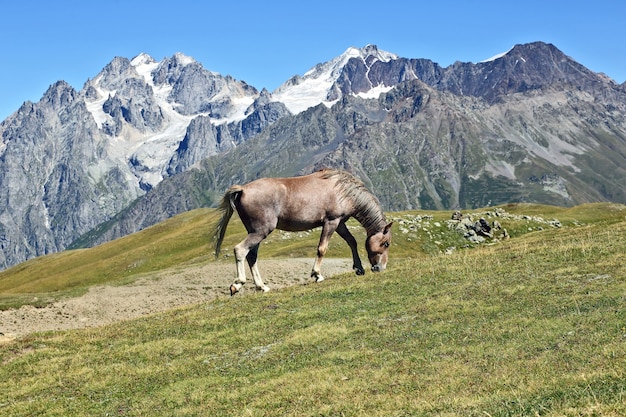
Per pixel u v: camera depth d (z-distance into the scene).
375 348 16.81
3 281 106.88
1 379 18.95
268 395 14.37
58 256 125.12
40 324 36.44
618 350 13.29
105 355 19.80
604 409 9.97
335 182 25.14
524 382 12.42
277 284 45.16
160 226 119.50
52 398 16.72
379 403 12.84
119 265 88.56
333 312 20.89
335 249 65.06
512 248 31.47
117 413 15.19
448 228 80.75
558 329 15.91
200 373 17.03
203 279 47.41
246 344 18.94
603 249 25.39
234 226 93.88
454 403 11.83
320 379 14.91
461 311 18.95
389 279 24.70
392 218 82.75
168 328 21.97
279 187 24.48
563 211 114.38
